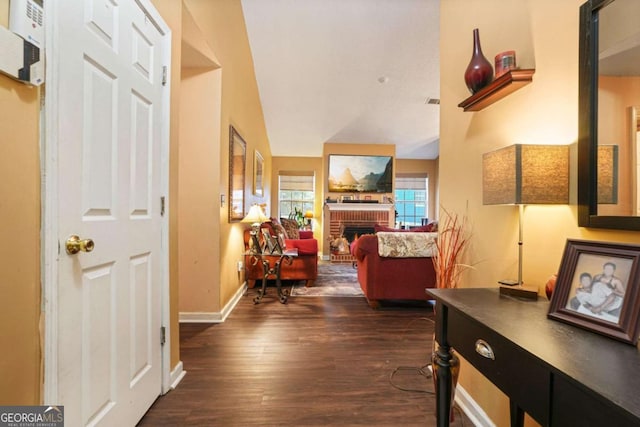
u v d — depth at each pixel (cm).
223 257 292
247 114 406
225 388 170
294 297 361
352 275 492
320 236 720
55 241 94
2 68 79
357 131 624
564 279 86
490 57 149
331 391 168
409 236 316
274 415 148
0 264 80
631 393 51
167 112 169
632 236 82
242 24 364
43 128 91
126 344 131
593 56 93
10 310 83
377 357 209
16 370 84
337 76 459
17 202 84
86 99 107
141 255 144
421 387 173
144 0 145
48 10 92
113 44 122
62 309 97
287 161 724
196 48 248
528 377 68
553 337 73
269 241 349
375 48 404
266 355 211
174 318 177
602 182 91
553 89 110
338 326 267
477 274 157
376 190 683
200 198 278
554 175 103
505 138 136
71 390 100
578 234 100
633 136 82
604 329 72
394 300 349
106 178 118
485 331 84
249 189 429
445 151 194
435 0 333
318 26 372
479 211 155
